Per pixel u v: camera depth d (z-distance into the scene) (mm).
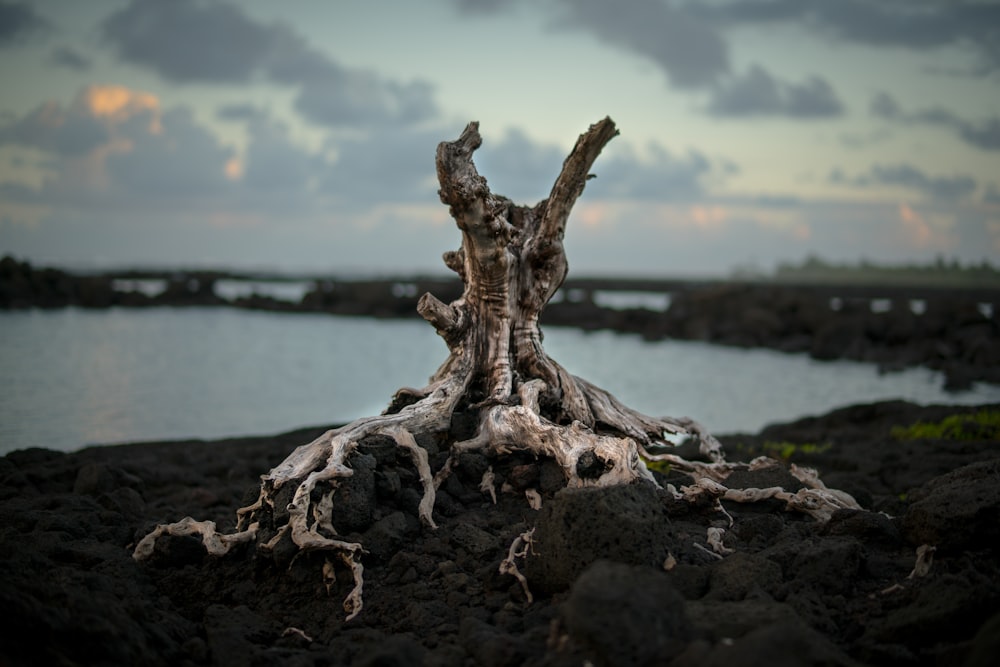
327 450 2188
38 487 3057
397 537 2125
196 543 2148
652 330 15391
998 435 4117
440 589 2021
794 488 2365
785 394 8195
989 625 1604
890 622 1782
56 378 7684
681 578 1885
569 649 1665
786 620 1710
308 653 1853
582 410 2502
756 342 14141
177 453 3787
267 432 5508
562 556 1889
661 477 2480
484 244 2377
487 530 2225
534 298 2518
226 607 1990
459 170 2297
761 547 2090
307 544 2010
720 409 7121
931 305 14828
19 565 1925
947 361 11305
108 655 1743
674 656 1630
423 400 2404
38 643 1690
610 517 1882
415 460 2281
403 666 1720
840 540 2004
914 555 2072
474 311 2512
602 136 2379
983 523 2010
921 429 4367
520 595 1954
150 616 1923
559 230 2486
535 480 2314
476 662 1763
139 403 6496
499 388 2432
